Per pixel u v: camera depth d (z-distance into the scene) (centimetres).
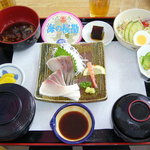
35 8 152
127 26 138
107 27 142
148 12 139
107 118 113
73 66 124
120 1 153
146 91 121
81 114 110
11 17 138
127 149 121
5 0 145
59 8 152
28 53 135
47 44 133
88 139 107
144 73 118
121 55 132
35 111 109
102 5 139
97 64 127
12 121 97
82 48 133
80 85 121
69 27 144
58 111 107
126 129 97
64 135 105
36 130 112
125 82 123
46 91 117
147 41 133
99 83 121
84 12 150
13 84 108
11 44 125
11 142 108
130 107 99
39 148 119
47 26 145
